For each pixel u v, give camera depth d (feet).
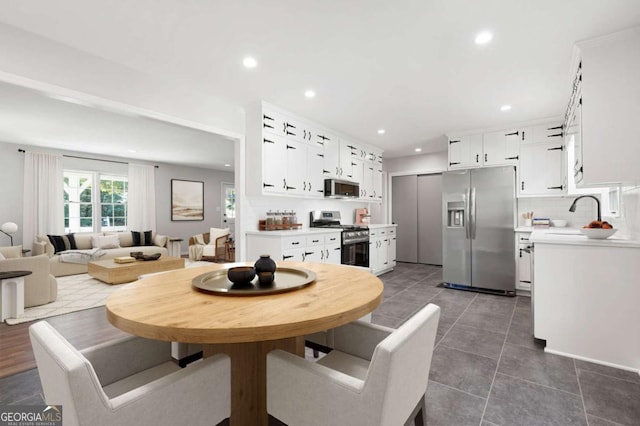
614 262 7.11
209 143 18.63
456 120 13.41
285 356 3.62
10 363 7.25
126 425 2.74
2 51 6.89
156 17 6.43
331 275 5.46
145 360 4.26
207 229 29.25
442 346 8.14
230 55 7.97
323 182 14.65
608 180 6.89
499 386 6.23
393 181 22.48
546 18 6.40
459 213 14.64
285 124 12.56
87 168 21.68
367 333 4.62
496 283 13.46
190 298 4.03
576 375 6.64
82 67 8.04
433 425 5.06
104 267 15.08
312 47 7.57
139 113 9.17
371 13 6.28
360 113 12.55
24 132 16.06
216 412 3.44
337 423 3.14
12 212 18.61
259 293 4.15
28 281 11.45
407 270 18.92
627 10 6.12
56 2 5.96
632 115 6.75
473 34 6.99
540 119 13.10
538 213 14.35
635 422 5.11
